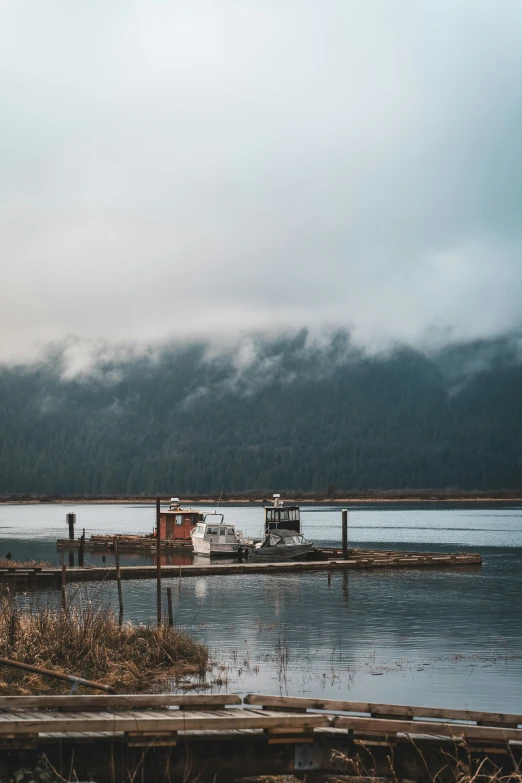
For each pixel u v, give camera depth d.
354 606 36.25
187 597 38.81
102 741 12.57
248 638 27.86
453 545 84.62
